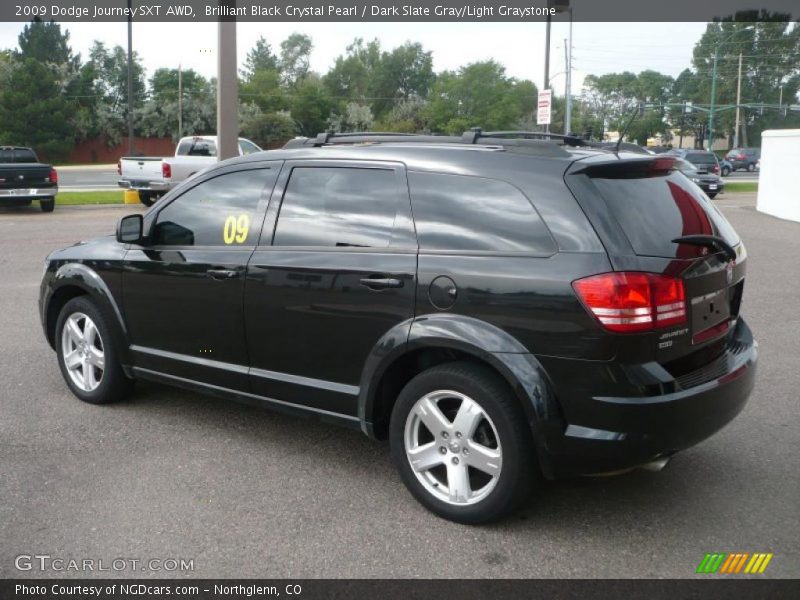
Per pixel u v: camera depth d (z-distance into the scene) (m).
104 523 3.84
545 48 26.97
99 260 5.34
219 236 4.75
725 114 108.50
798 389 5.90
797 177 18.81
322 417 4.32
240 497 4.13
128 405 5.56
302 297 4.27
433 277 3.80
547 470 3.57
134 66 101.62
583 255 3.48
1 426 5.14
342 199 4.28
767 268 11.62
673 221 3.76
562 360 3.48
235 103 12.83
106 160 80.88
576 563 3.50
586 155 3.77
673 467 4.52
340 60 117.00
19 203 20.53
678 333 3.56
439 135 4.46
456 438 3.80
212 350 4.78
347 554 3.57
